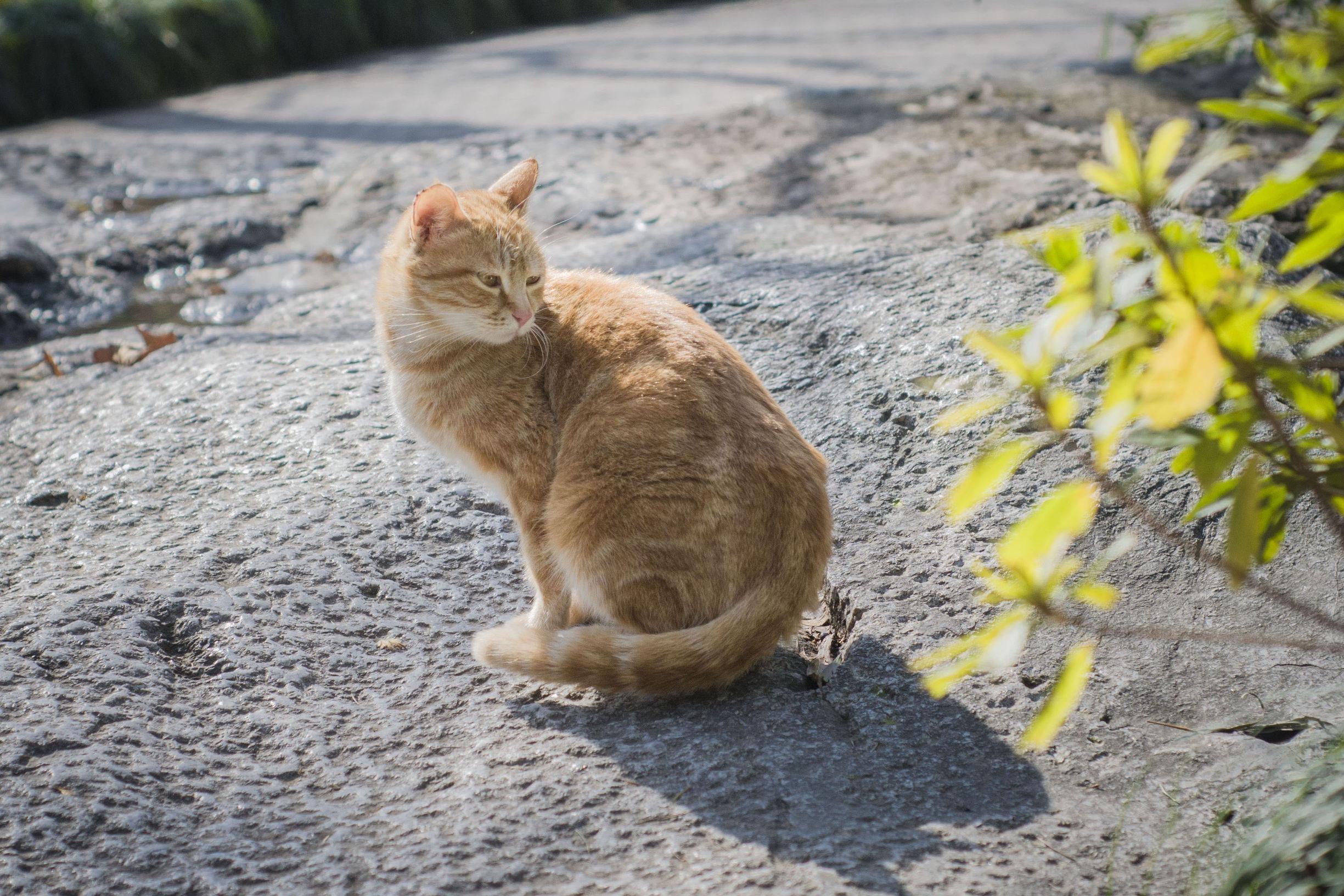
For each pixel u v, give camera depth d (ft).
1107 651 9.06
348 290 19.44
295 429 13.30
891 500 11.29
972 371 12.42
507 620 10.26
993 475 5.28
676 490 8.96
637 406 9.18
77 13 39.63
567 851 7.28
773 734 8.37
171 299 21.52
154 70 41.14
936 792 7.73
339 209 25.18
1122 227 5.63
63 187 28.71
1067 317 4.69
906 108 28.30
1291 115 4.83
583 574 9.33
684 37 49.70
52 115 38.19
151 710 8.72
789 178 23.67
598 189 23.91
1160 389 4.50
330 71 46.14
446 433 10.47
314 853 7.30
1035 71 30.91
